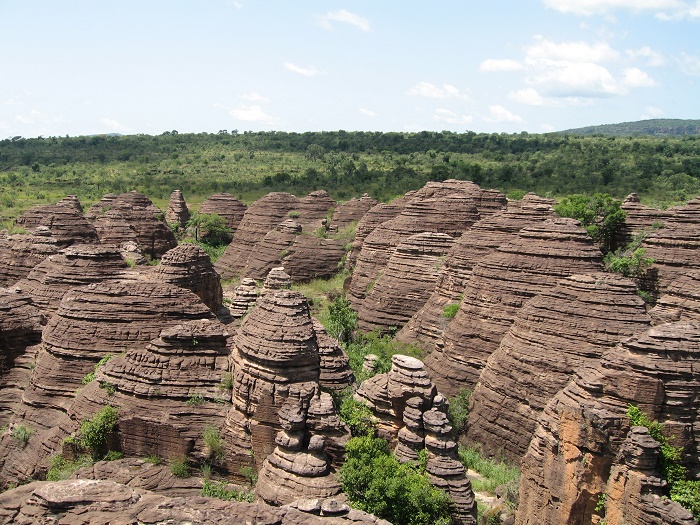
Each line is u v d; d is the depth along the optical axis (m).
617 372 27.44
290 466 27.55
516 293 44.47
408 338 55.22
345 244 90.69
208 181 176.62
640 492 24.86
